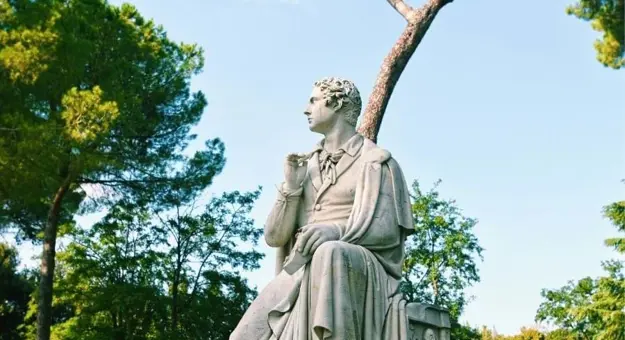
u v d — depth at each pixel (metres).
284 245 4.47
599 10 10.05
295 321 3.92
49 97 14.90
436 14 10.52
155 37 17.56
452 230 22.09
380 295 3.90
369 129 10.05
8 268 25.81
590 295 27.02
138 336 21.31
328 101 4.51
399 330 3.85
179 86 17.75
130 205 18.27
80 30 15.57
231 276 22.11
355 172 4.36
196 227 22.00
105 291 20.78
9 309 25.59
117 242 22.16
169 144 18.05
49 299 15.77
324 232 3.95
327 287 3.71
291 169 4.43
